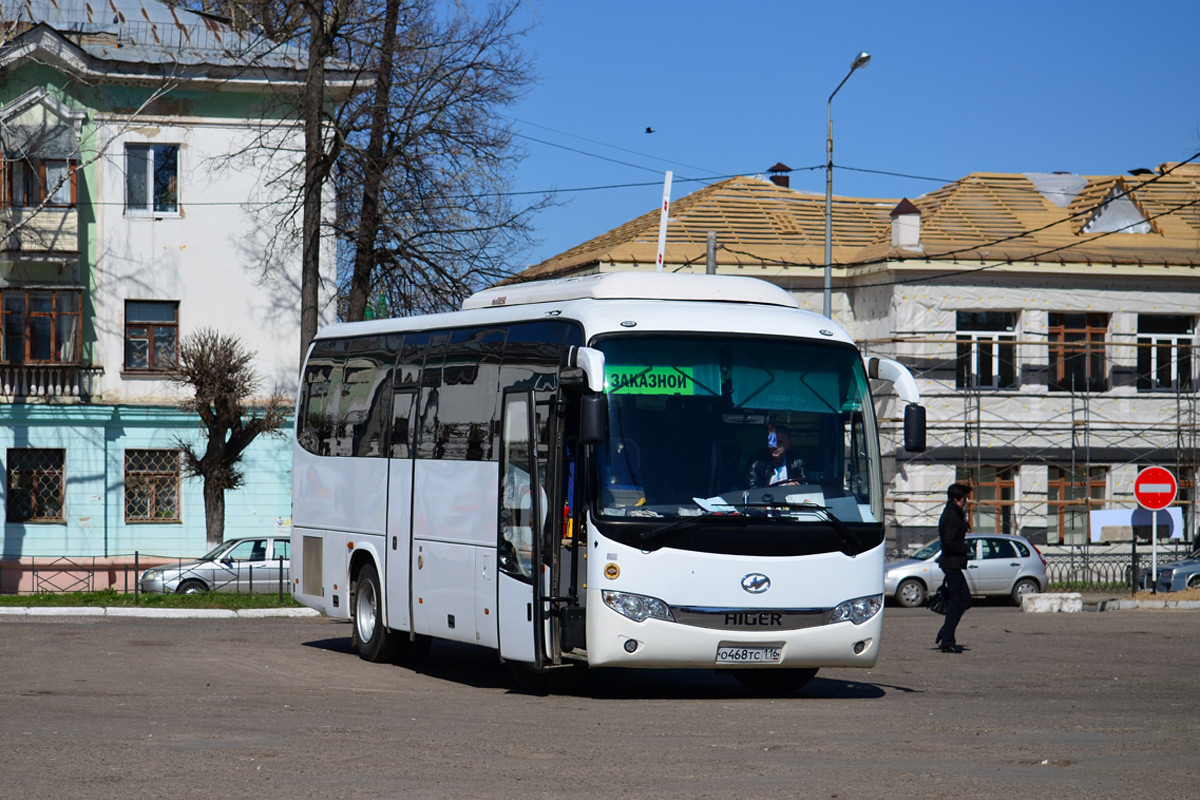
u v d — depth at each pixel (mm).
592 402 11578
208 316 37125
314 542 17797
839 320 40812
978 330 39125
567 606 12438
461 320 14930
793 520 12406
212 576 30906
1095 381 39594
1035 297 39062
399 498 15688
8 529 36062
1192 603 27875
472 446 14219
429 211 32250
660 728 10586
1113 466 39406
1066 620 24828
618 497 12109
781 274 40156
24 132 35875
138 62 36188
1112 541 34938
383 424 16281
